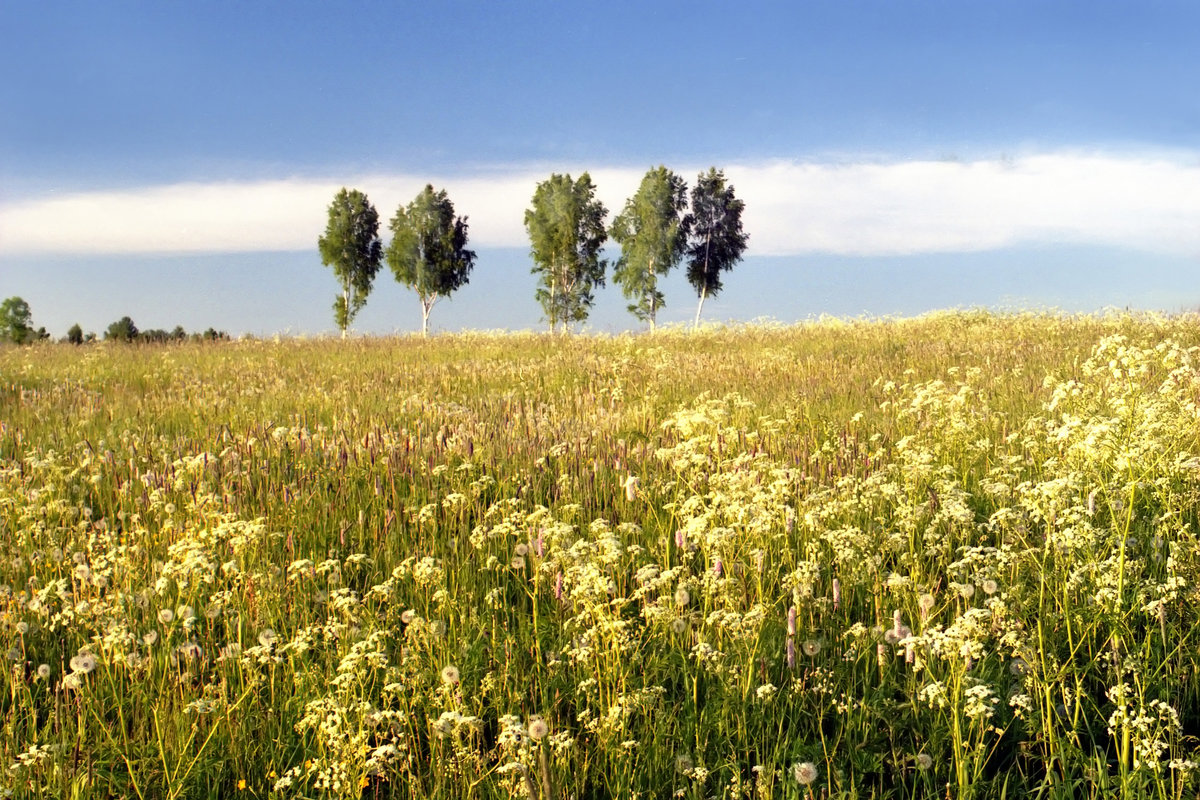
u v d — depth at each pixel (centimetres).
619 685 374
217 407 1195
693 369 1505
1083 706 375
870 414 990
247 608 463
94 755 348
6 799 320
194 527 570
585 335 2744
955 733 326
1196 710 370
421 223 4881
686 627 421
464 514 608
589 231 4822
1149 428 485
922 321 2545
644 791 336
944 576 480
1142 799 310
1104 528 479
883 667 388
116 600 445
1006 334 1894
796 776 299
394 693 375
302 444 821
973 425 783
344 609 425
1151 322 1764
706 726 362
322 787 331
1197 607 406
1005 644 398
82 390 1405
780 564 473
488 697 387
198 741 362
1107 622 406
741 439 786
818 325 2722
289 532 582
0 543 566
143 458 801
